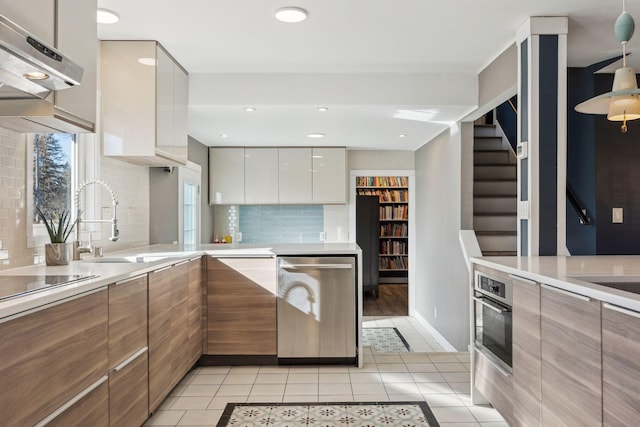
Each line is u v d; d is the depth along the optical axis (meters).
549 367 1.92
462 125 4.51
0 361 1.34
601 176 3.64
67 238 2.72
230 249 3.69
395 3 2.61
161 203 4.35
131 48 3.19
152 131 3.19
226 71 3.80
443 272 5.11
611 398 1.52
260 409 2.76
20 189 2.40
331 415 2.67
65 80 1.85
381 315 6.73
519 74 2.96
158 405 2.61
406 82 3.84
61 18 2.03
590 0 2.60
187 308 3.17
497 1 2.61
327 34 3.05
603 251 3.63
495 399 2.50
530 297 2.09
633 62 3.55
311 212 6.53
